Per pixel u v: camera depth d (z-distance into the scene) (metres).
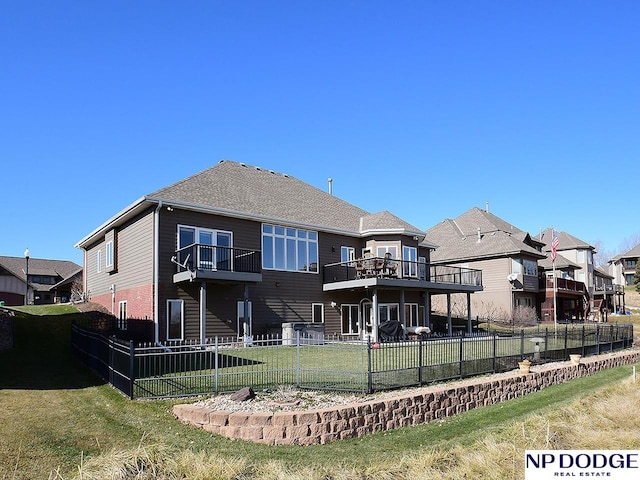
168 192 20.03
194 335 19.48
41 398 10.24
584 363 17.66
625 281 75.19
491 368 14.64
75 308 25.17
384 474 7.16
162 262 18.94
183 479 6.65
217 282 19.70
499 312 36.38
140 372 11.78
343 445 8.60
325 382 11.50
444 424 10.27
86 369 13.87
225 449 7.95
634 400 12.44
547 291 38.78
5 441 7.56
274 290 22.34
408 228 26.45
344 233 25.45
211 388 10.96
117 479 6.45
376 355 13.43
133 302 20.34
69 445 7.64
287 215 23.53
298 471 7.17
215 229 20.67
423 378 12.39
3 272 49.03
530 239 40.84
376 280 22.25
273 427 8.49
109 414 9.30
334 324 24.56
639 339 27.64
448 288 25.89
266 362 13.86
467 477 7.31
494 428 9.90
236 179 24.56
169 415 9.34
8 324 17.36
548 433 8.80
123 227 22.02
